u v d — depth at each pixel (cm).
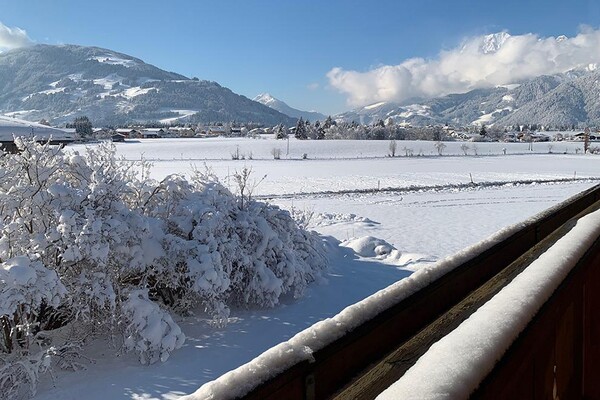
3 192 634
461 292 161
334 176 4362
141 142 13425
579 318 202
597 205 385
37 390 496
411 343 127
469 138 15850
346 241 1201
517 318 120
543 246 232
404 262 1044
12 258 539
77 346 558
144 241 653
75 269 636
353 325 108
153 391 492
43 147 671
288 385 93
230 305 755
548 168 5216
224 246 716
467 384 91
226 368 547
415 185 3394
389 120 16312
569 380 186
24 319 533
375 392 102
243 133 19050
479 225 1725
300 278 806
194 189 823
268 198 2714
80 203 632
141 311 567
